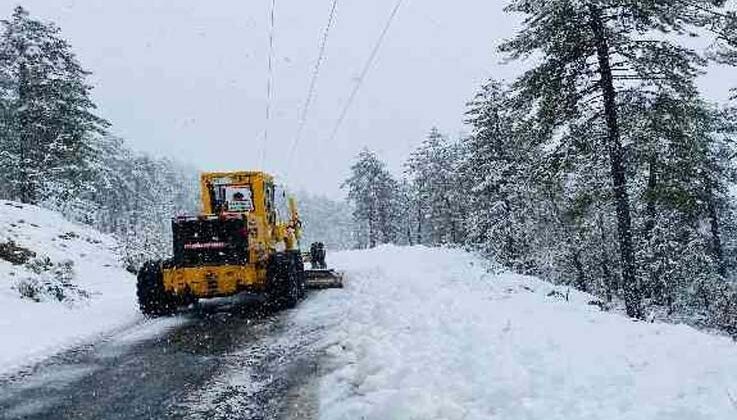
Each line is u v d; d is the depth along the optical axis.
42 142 31.58
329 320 9.99
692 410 4.32
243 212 12.61
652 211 25.27
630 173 19.27
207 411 6.04
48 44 31.39
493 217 32.62
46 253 18.44
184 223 11.59
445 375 6.00
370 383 6.08
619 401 4.74
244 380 7.03
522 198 31.14
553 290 14.71
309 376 6.95
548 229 32.25
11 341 9.02
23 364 8.01
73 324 10.70
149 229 22.03
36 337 9.41
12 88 31.53
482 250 32.59
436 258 20.94
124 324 11.02
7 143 32.69
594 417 4.46
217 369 7.55
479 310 8.77
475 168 33.50
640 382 5.14
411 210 66.38
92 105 33.47
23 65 30.77
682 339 6.61
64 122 31.84
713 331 23.23
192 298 11.95
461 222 50.94
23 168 30.94
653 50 16.72
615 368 5.56
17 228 20.19
